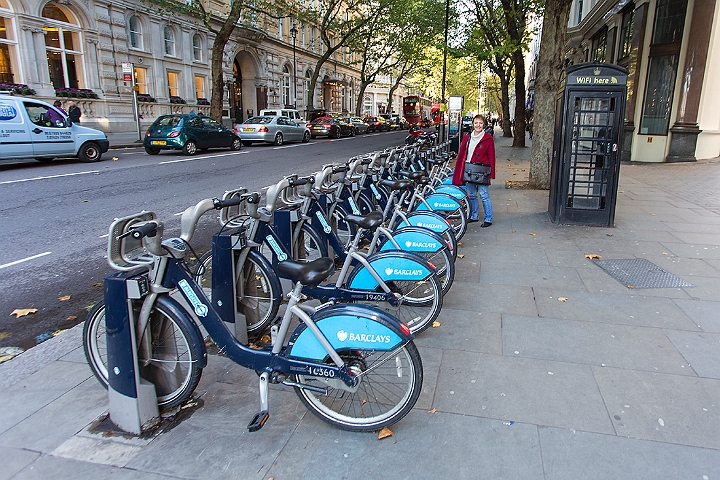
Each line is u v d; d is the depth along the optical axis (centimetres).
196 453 249
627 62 1692
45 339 391
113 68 2334
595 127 700
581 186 727
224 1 3117
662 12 1515
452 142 1783
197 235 708
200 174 1254
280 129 2394
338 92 5288
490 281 495
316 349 263
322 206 493
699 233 678
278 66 3903
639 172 1366
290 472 235
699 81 1496
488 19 1994
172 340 283
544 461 239
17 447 254
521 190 1071
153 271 268
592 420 271
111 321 256
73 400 296
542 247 620
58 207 838
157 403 276
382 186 657
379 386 297
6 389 307
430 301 411
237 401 296
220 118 2280
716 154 1573
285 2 3400
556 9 961
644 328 384
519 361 335
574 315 410
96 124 2233
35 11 1959
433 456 245
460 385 306
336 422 268
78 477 233
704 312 412
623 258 568
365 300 370
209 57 3028
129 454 249
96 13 2222
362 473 234
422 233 424
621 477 228
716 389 299
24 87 1909
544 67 1023
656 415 274
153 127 1702
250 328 379
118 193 973
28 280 516
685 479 227
